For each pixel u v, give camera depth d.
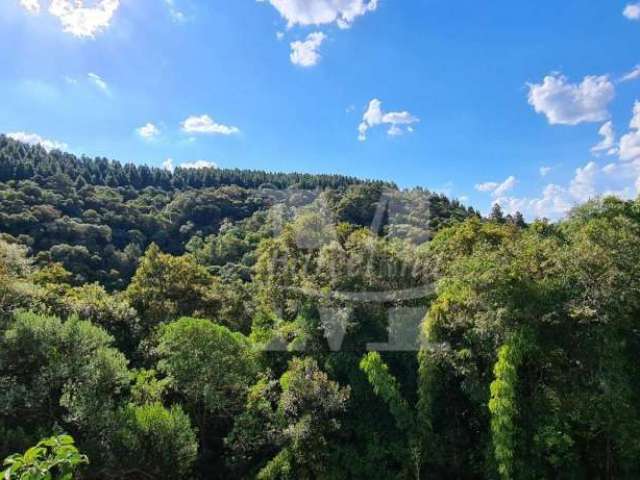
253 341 20.14
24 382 14.70
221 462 17.41
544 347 12.36
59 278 28.34
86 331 15.59
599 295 11.58
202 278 26.86
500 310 12.34
